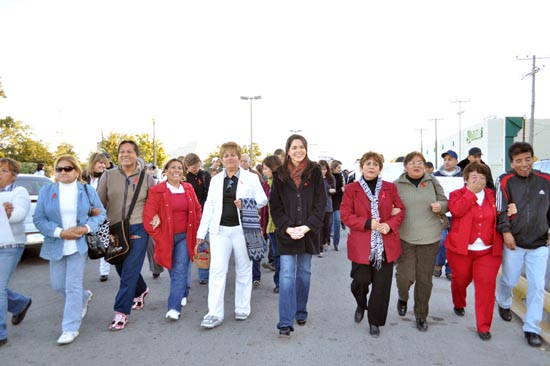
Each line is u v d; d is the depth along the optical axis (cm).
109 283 639
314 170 429
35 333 436
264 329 445
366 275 437
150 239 641
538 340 397
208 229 466
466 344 404
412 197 445
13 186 425
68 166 414
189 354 383
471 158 677
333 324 459
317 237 442
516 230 404
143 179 477
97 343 409
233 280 668
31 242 777
